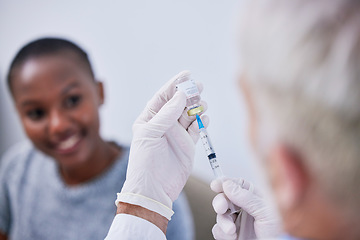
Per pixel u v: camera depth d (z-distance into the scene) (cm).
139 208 79
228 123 151
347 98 32
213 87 154
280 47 34
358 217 35
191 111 85
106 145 175
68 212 177
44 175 181
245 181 87
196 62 159
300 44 33
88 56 179
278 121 36
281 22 34
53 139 180
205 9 155
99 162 175
